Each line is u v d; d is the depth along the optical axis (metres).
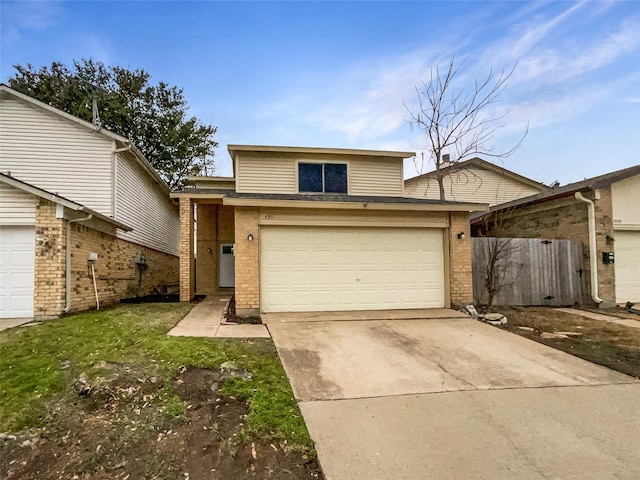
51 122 10.77
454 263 8.86
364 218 8.56
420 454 2.85
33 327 6.25
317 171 12.25
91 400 3.53
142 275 13.39
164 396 3.63
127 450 2.84
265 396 3.75
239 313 7.86
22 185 7.25
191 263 11.27
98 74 22.75
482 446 2.97
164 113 24.53
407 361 5.07
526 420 3.41
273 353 5.23
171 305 9.70
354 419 3.41
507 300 9.57
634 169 10.11
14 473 2.61
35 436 2.99
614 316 8.41
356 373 4.59
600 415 3.52
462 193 17.58
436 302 8.88
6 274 7.40
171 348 5.00
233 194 9.10
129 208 12.14
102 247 9.58
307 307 8.33
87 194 10.73
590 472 2.63
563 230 10.63
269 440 2.99
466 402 3.79
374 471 2.64
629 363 5.04
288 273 8.31
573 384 4.29
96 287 9.05
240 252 8.02
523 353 5.47
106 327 6.24
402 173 12.81
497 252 8.96
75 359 4.54
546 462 2.76
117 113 21.39
